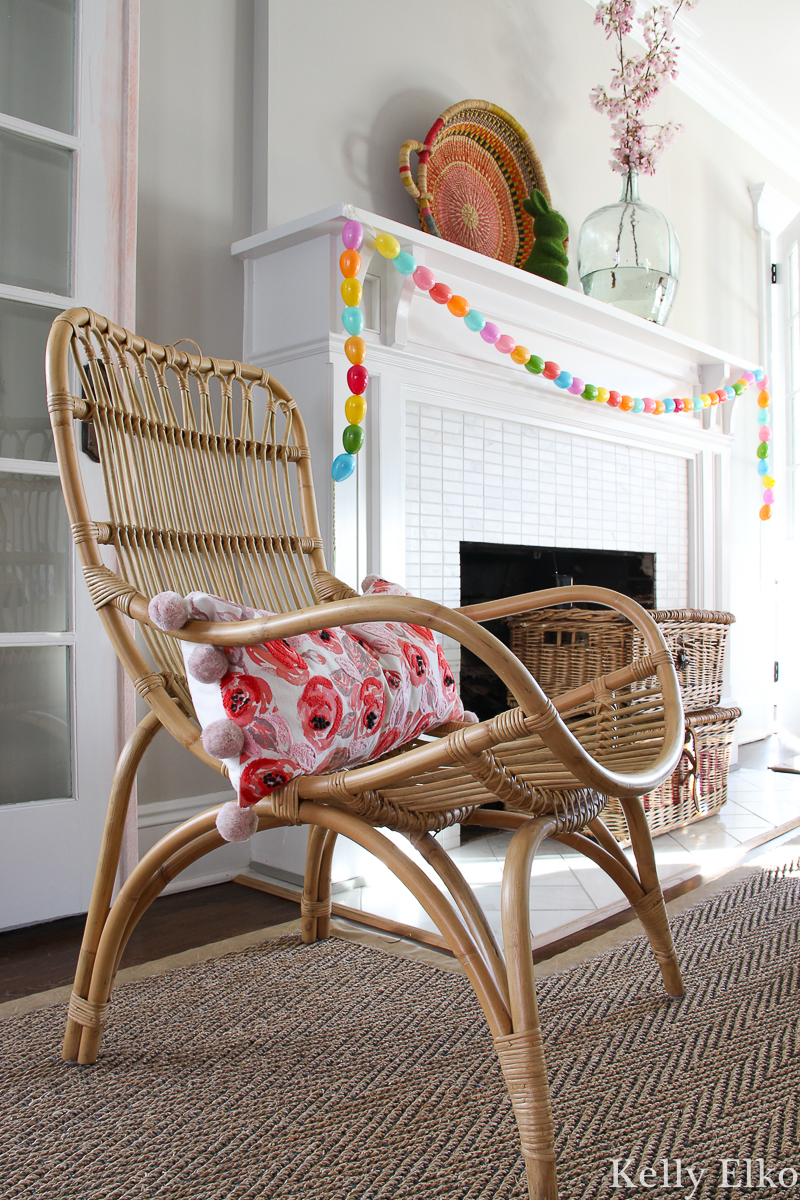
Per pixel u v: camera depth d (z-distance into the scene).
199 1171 0.90
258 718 0.92
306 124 2.14
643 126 2.88
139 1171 0.90
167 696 1.06
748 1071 1.08
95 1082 1.07
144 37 1.92
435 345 2.21
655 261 2.80
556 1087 1.05
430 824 0.92
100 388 1.18
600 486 2.82
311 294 1.95
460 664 2.46
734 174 3.95
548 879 1.92
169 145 1.96
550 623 2.36
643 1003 1.28
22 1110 1.01
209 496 1.33
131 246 1.81
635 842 1.27
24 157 1.70
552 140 2.93
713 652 2.51
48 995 1.34
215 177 2.04
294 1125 0.98
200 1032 1.20
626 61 3.20
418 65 2.45
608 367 2.81
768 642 3.97
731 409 3.38
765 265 4.09
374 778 0.87
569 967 1.42
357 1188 0.87
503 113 2.57
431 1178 0.88
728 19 3.35
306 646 1.03
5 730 1.66
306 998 1.31
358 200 2.26
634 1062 1.11
